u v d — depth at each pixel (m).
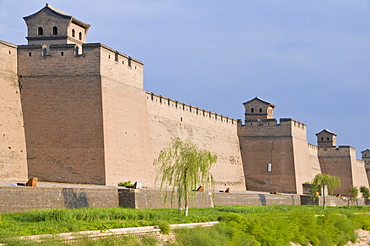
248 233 40.97
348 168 112.44
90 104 54.78
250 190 89.56
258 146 90.69
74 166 53.72
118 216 38.00
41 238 28.08
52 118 54.59
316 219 53.38
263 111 98.44
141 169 60.31
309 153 106.62
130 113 59.75
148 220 37.62
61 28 62.75
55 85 55.31
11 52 55.09
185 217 40.94
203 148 79.06
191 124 76.94
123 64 59.62
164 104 70.25
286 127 90.06
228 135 88.00
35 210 36.84
